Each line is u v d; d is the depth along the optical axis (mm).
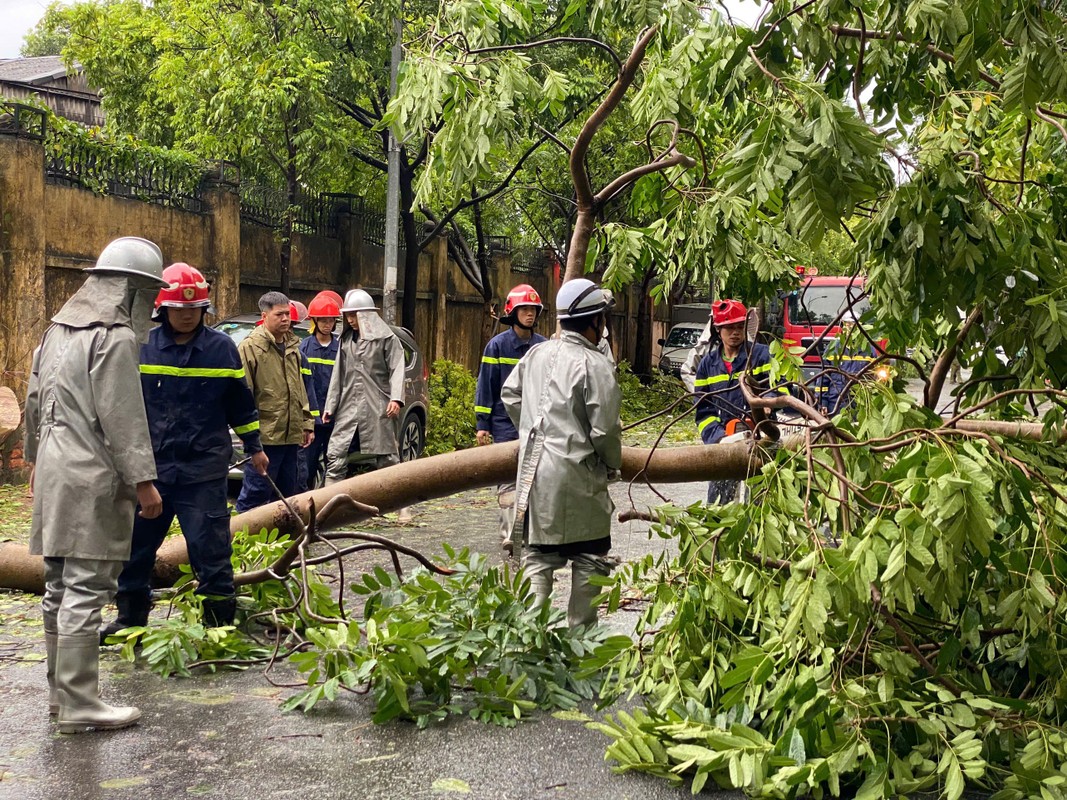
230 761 4480
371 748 4680
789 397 5047
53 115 13945
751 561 4867
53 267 14141
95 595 4820
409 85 5961
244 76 16031
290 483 9516
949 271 4586
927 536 3898
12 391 13016
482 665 5383
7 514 11078
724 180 4109
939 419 4816
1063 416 4988
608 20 5859
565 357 5699
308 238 19844
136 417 4816
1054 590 4281
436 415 17000
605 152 21047
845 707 4105
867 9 5074
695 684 4828
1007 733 4172
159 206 15836
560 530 5629
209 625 6152
